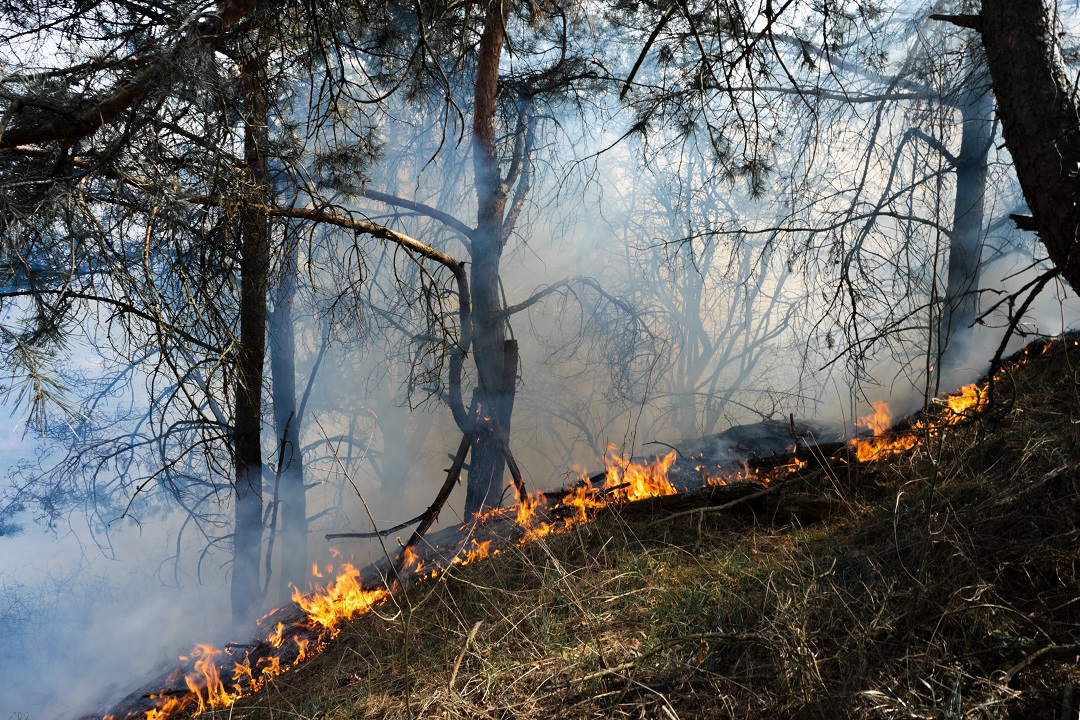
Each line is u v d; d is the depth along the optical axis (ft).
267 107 22.86
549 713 10.19
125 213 15.85
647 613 12.57
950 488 13.39
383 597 20.51
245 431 30.60
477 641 12.97
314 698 13.34
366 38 29.40
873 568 11.41
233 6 15.99
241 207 20.10
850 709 8.25
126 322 17.16
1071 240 12.09
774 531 16.17
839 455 17.84
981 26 13.60
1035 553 10.24
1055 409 15.29
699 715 9.43
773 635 10.11
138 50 15.46
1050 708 7.70
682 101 28.48
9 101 13.74
